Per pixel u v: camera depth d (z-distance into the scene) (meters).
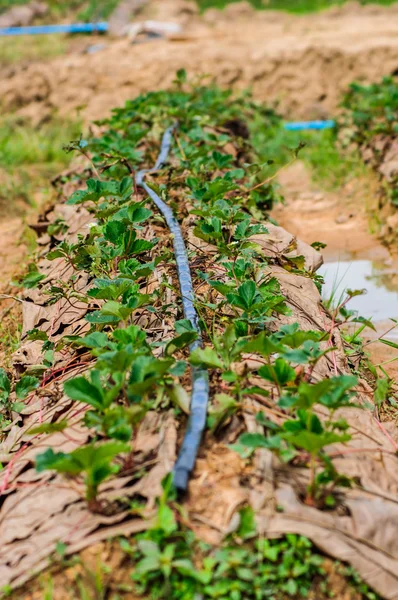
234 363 1.32
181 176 2.35
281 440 1.17
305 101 4.48
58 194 2.76
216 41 5.38
